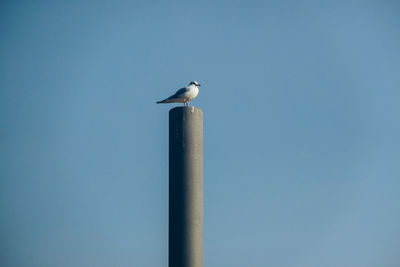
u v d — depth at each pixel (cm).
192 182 1991
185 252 1962
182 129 2009
